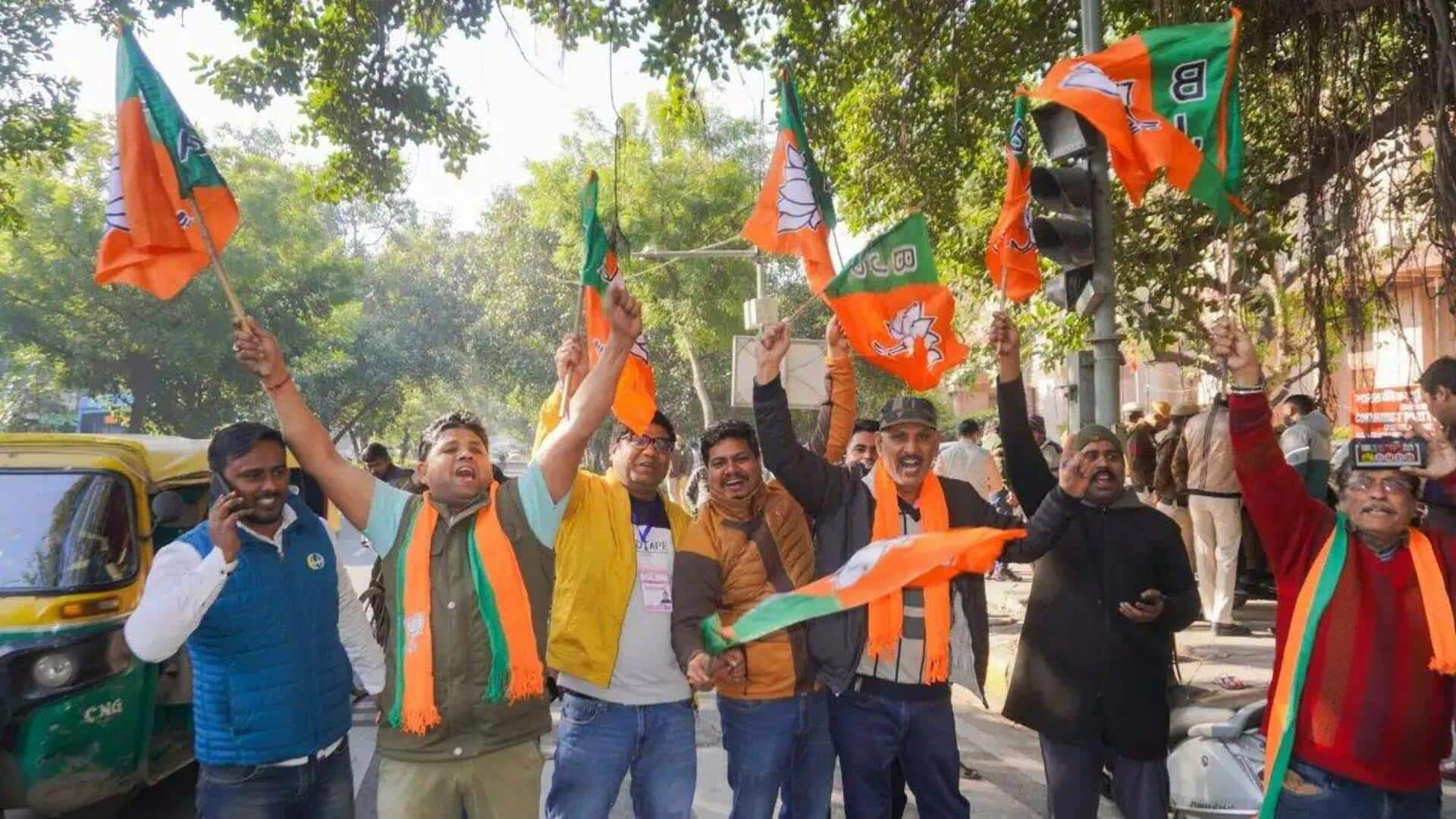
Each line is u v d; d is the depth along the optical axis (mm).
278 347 3564
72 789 5051
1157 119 5008
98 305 29828
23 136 13492
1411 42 8039
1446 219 7633
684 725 4266
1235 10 4938
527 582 3621
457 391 49594
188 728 6086
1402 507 3281
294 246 33844
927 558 3652
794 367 13562
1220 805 4727
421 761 3533
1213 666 8281
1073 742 4277
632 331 3643
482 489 3637
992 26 10969
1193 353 12641
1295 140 8844
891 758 4336
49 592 5160
